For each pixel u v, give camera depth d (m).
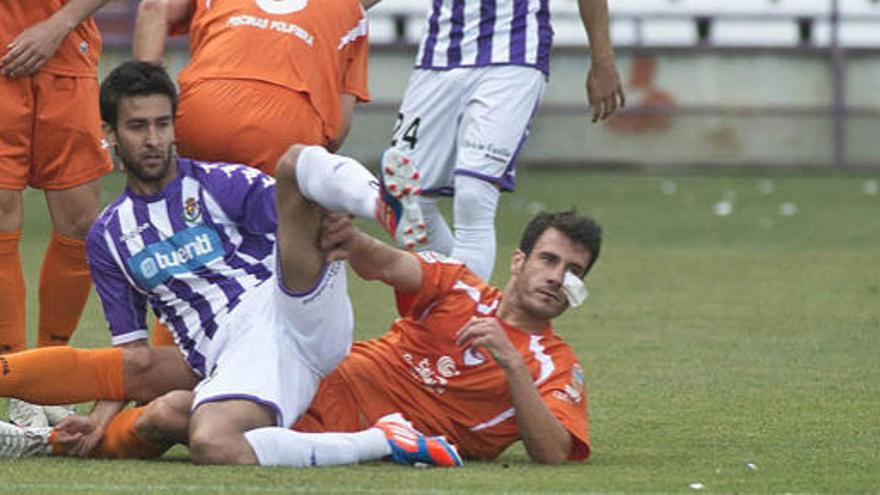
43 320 24.33
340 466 18.17
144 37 23.61
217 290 19.45
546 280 18.88
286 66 22.84
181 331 19.61
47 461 18.69
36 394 19.19
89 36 24.12
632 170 67.25
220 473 17.62
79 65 23.94
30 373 19.11
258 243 19.72
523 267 19.08
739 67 67.25
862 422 22.20
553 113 67.00
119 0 63.22
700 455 19.66
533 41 26.81
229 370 18.53
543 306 18.95
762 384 25.53
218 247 19.64
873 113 67.62
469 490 16.92
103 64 62.84
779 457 19.52
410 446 18.33
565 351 19.28
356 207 17.50
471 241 26.53
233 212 19.64
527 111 26.80
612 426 21.89
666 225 52.41
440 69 27.14
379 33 69.69
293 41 22.92
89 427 18.98
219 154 22.56
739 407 23.44
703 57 67.12
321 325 18.55
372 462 18.48
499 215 53.84
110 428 19.00
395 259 18.84
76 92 23.84
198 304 19.48
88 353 19.39
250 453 18.09
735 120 67.50
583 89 67.12
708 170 67.38
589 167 67.19
